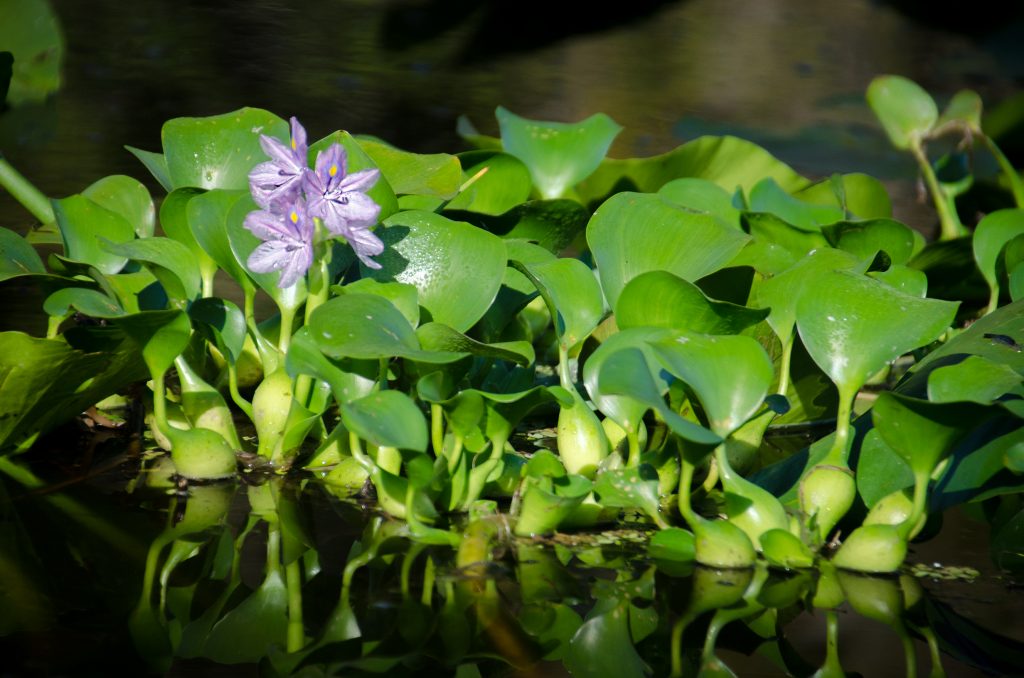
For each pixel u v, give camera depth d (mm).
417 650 2967
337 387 3096
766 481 3191
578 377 3436
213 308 3197
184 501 3139
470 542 3064
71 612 2986
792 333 3217
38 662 2928
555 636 2988
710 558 3076
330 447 3197
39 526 3090
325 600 3014
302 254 3090
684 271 3193
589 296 3176
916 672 2969
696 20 7457
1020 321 3262
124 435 3264
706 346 3084
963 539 3158
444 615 3002
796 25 7320
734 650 2986
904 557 3084
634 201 3221
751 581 3062
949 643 3000
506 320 3273
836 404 3406
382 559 3064
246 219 3088
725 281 3311
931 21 7301
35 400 3164
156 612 2990
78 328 3133
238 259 3166
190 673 2930
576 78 6039
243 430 3283
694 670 2965
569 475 3111
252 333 3207
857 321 3117
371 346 3055
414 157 3309
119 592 3012
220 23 6582
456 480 3117
